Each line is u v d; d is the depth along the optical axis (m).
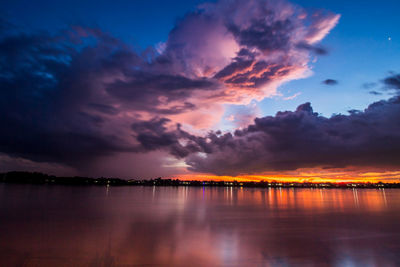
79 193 83.50
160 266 13.23
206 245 17.41
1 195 59.19
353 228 23.78
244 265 13.57
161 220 27.97
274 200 63.41
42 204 42.12
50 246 16.16
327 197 80.50
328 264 13.75
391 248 16.78
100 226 23.53
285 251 16.11
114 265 13.16
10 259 13.59
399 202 56.25
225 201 59.00
